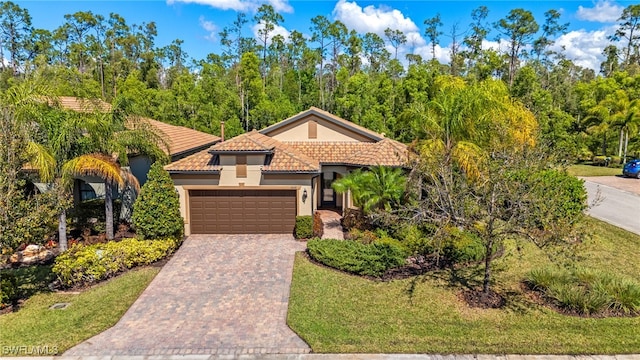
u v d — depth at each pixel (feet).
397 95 135.85
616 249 52.37
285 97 156.46
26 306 38.34
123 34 239.09
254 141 61.87
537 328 33.81
